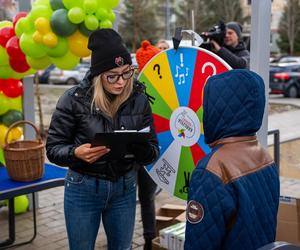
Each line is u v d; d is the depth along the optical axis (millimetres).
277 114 12516
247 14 35031
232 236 1546
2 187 2961
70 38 3369
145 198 3250
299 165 6449
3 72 4020
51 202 4910
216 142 1660
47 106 14891
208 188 1535
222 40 3678
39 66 3684
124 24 37312
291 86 16812
